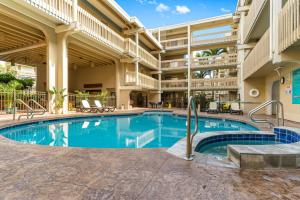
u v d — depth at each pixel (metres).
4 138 3.93
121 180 2.00
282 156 2.40
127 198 1.65
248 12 11.11
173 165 2.45
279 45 6.24
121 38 13.59
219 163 2.55
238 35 15.20
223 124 8.61
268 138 4.71
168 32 21.19
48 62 9.38
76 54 13.51
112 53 13.95
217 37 18.27
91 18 10.36
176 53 21.48
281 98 9.12
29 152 2.95
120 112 11.59
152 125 8.55
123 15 13.57
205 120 9.95
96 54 13.54
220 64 17.73
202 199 1.65
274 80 10.13
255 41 11.76
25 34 9.88
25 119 7.08
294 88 7.69
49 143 5.17
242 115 10.21
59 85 9.80
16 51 12.55
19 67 21.83
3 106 9.12
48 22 9.00
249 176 2.13
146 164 2.47
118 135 6.42
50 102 9.45
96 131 7.04
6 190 1.76
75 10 9.23
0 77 12.52
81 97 12.54
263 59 8.00
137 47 15.23
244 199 1.66
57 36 9.80
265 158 2.39
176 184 1.92
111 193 1.73
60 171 2.21
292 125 6.39
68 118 8.62
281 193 1.77
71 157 2.72
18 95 9.27
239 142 4.64
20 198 1.63
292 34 5.28
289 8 5.45
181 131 7.18
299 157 2.42
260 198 1.68
